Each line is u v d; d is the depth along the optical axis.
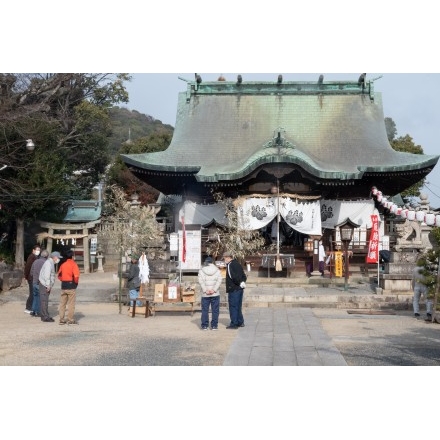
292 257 26.09
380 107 33.97
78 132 45.38
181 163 31.28
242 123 33.53
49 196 32.84
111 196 38.66
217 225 27.31
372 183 30.41
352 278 26.45
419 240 27.05
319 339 12.91
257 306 20.83
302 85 34.50
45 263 16.59
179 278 23.66
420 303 20.27
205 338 13.27
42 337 13.41
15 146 32.72
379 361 10.70
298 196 27.23
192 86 34.97
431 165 29.38
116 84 46.97
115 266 39.06
